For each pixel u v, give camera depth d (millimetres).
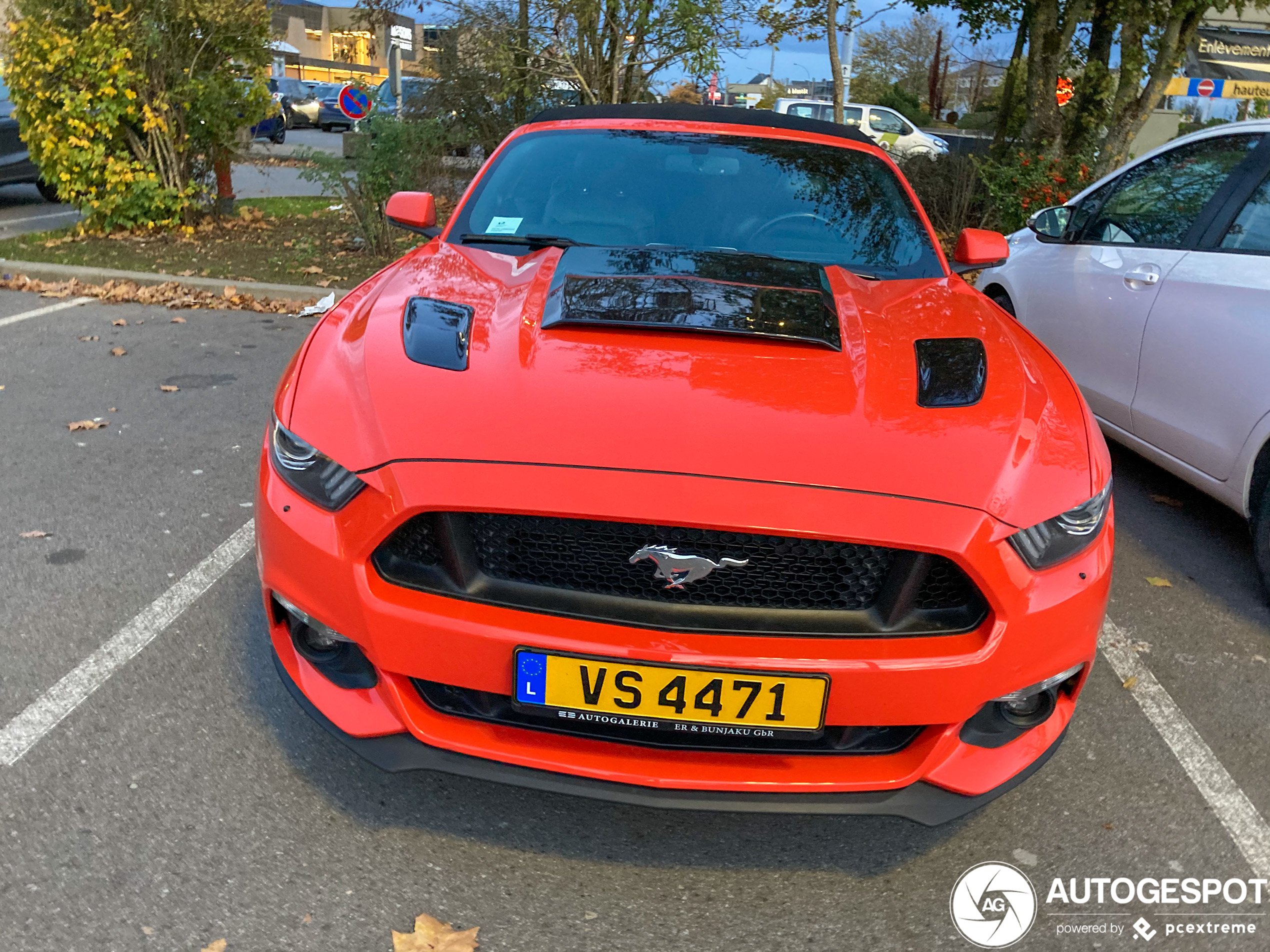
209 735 2525
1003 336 2631
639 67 9539
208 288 7457
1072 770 2629
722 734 1927
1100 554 2117
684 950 1987
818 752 1995
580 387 2109
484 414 2031
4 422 4586
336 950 1922
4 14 8656
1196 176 4160
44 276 7672
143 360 5707
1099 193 4785
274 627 2223
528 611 1927
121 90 8766
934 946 2041
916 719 1951
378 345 2279
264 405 5008
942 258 3193
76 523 3625
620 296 2506
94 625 2982
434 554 1988
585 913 2062
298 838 2207
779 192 3326
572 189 3312
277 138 22484
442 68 10461
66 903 1979
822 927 2074
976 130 21734
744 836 2332
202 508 3809
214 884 2057
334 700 2088
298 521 2043
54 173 8930
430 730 2016
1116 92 10625
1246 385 3541
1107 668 3146
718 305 2484
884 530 1875
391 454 1975
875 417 2100
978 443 2072
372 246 8852
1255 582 3797
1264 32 18531
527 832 2287
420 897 2068
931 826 2006
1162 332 3990
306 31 52969
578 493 1874
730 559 1900
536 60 9859
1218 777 2627
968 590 1981
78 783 2318
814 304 2572
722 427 2018
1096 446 2238
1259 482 3553
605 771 1955
